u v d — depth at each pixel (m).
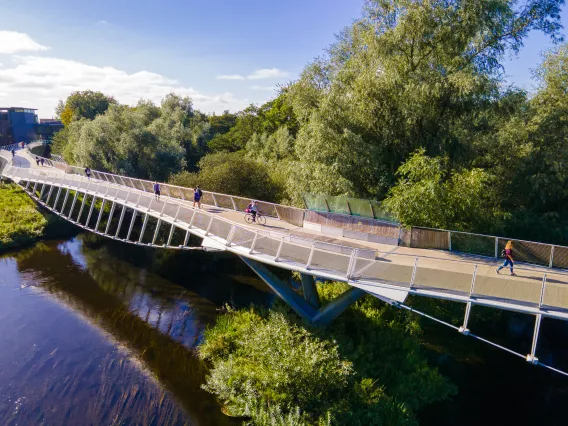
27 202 39.91
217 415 13.51
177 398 14.39
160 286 25.28
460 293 12.02
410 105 19.31
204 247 18.59
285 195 30.14
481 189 18.17
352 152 20.27
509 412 14.67
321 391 13.14
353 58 22.52
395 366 15.47
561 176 22.70
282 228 20.95
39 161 46.81
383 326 17.39
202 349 17.23
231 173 30.00
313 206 22.08
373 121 21.30
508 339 19.45
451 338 19.31
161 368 16.28
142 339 18.66
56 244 33.22
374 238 18.72
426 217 17.30
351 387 13.66
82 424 12.98
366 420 12.65
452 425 13.84
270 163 39.69
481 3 18.31
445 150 20.20
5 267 27.59
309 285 17.28
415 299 19.88
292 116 56.59
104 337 18.72
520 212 23.66
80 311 21.38
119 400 14.23
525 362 17.77
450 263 15.47
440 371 16.80
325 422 12.02
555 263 15.12
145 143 46.78
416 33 19.52
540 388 16.09
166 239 33.97
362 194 21.80
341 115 21.23
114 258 30.42
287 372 13.37
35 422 13.01
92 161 44.75
